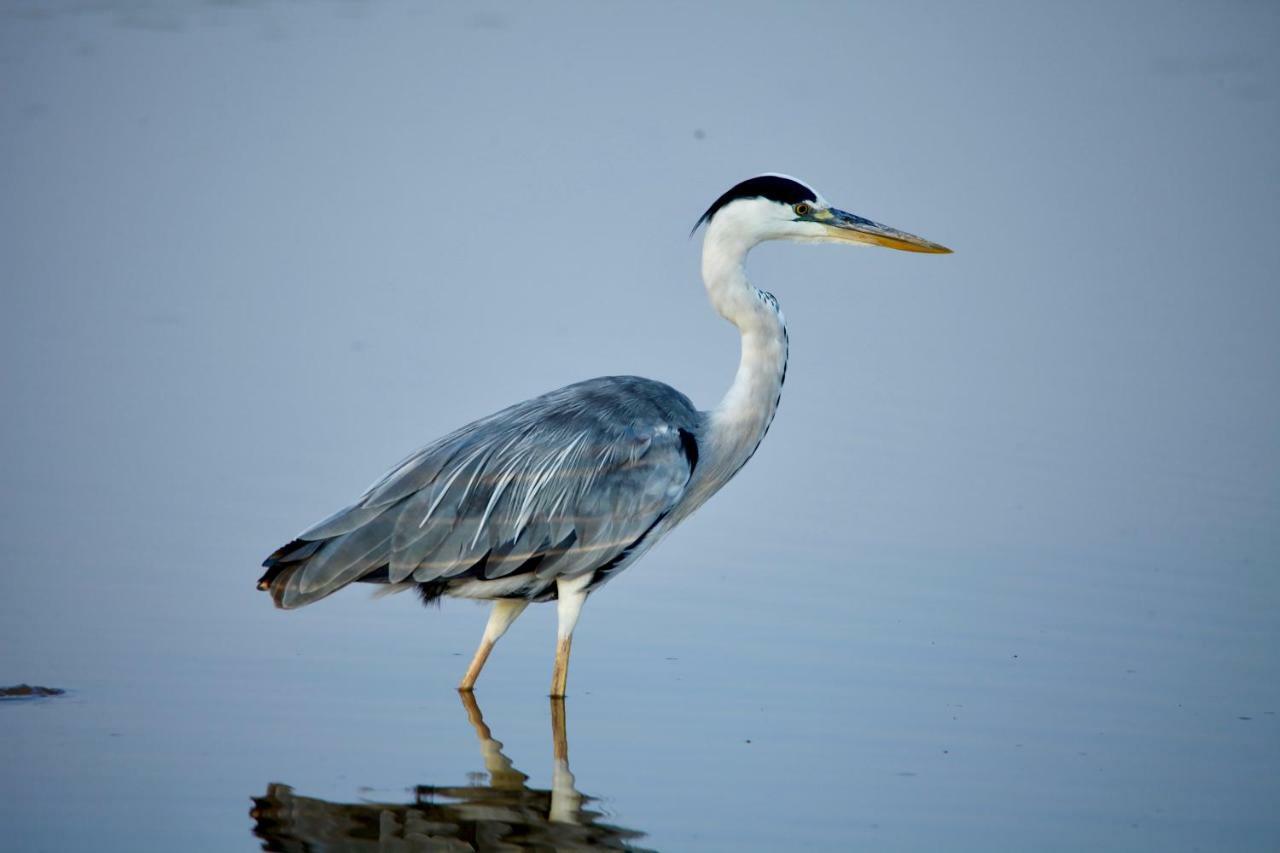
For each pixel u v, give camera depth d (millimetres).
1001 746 10984
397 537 11617
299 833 9609
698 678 12297
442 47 31438
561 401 12523
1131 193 24688
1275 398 18469
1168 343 20062
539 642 13328
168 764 10578
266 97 28594
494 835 9609
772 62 31016
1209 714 11500
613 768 10688
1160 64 30703
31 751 10688
